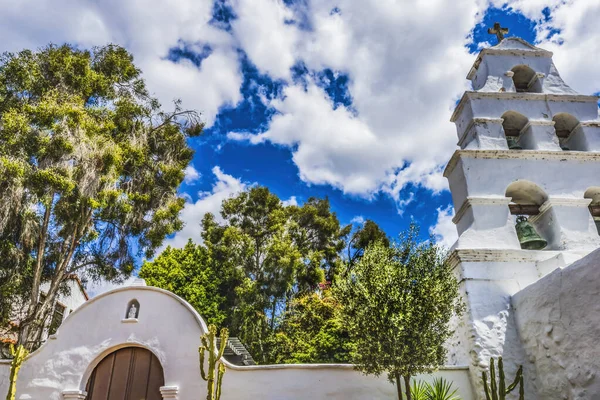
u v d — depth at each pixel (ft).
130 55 64.34
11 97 51.78
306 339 65.36
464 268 34.01
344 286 29.53
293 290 84.99
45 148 46.75
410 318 26.84
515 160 39.24
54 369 31.60
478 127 40.91
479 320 31.99
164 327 32.32
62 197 49.67
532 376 29.96
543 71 44.65
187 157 67.97
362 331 27.35
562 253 32.91
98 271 60.95
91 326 32.94
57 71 54.03
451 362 34.45
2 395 31.14
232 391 29.94
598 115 42.19
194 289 84.89
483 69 45.39
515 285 33.58
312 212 99.55
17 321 59.11
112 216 56.24
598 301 24.84
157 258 93.25
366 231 92.94
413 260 29.89
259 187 96.94
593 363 24.81
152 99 66.18
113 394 31.24
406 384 26.32
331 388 29.68
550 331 28.58
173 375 30.63
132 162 58.59
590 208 39.40
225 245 87.20
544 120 41.22
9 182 45.06
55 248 57.26
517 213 38.88
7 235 49.19
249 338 75.25
